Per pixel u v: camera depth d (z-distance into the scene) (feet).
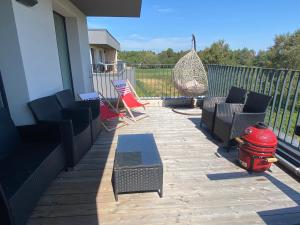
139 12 18.57
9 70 7.66
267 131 7.57
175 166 8.28
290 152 8.36
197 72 15.96
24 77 7.84
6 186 4.81
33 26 8.64
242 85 12.94
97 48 58.59
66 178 7.43
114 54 83.92
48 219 5.57
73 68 16.66
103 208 5.98
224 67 15.40
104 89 22.91
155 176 6.14
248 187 6.97
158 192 6.66
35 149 6.70
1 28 7.31
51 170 6.46
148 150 6.91
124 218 5.64
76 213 5.78
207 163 8.52
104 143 10.52
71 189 6.81
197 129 12.55
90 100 11.78
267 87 10.56
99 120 11.48
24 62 7.82
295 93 8.75
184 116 15.38
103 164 8.43
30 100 8.17
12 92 7.86
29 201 5.14
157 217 5.68
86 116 9.46
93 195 6.53
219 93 16.42
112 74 23.39
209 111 11.45
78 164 8.41
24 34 7.89
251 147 7.53
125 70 23.75
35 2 8.41
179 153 9.39
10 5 7.16
